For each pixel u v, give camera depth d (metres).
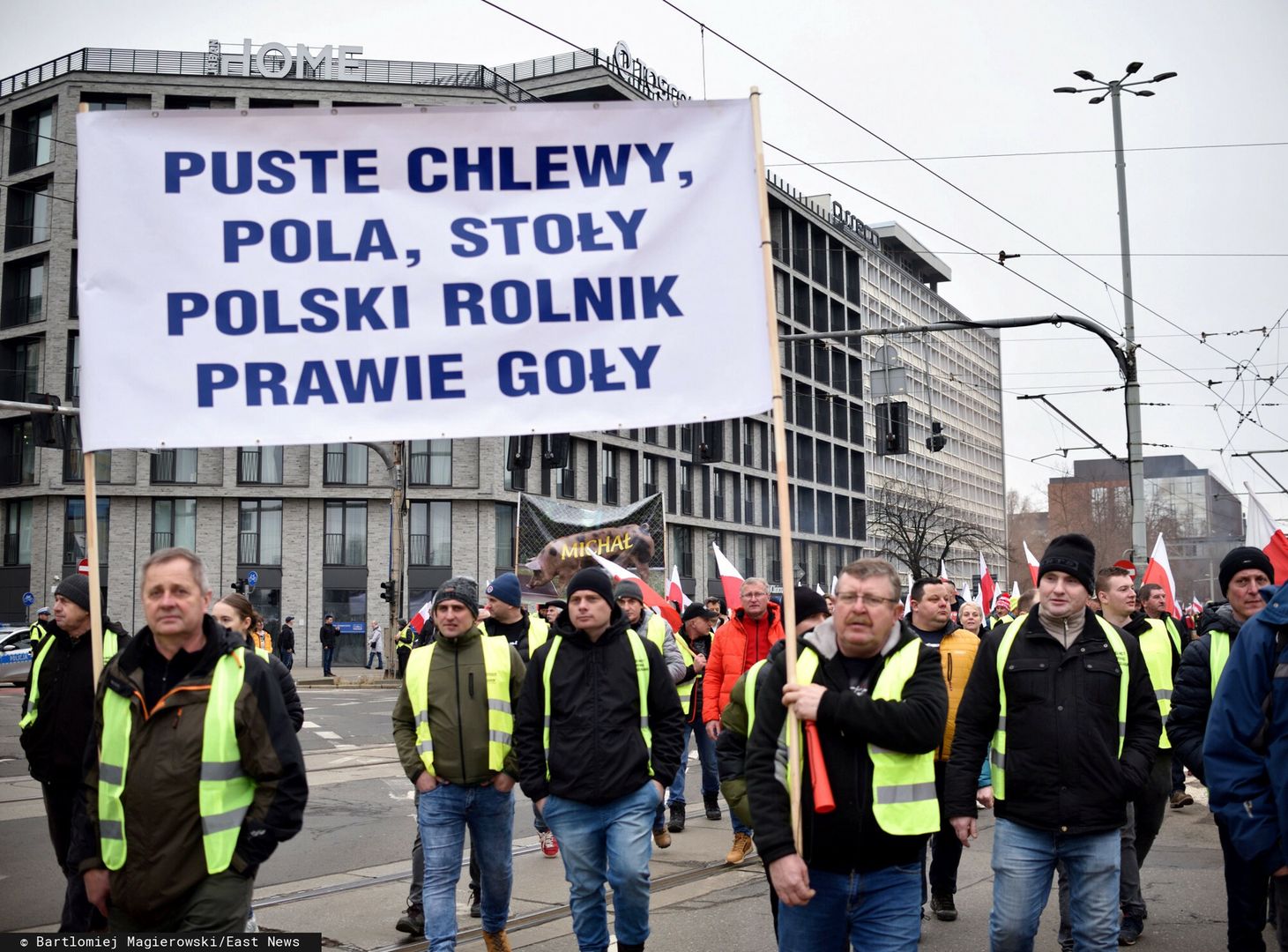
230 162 4.84
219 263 4.82
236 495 45.12
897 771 4.07
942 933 6.96
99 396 4.73
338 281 4.86
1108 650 4.95
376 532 45.84
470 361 4.87
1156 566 12.02
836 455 67.75
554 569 15.90
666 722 5.65
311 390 4.82
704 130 4.93
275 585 45.25
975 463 94.81
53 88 46.59
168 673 4.07
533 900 7.88
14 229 48.06
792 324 61.50
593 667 5.61
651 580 16.08
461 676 5.97
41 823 10.85
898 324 78.00
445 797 5.91
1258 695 4.19
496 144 4.91
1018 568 105.50
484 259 4.89
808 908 4.15
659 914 7.37
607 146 4.92
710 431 27.55
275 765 4.02
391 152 4.89
